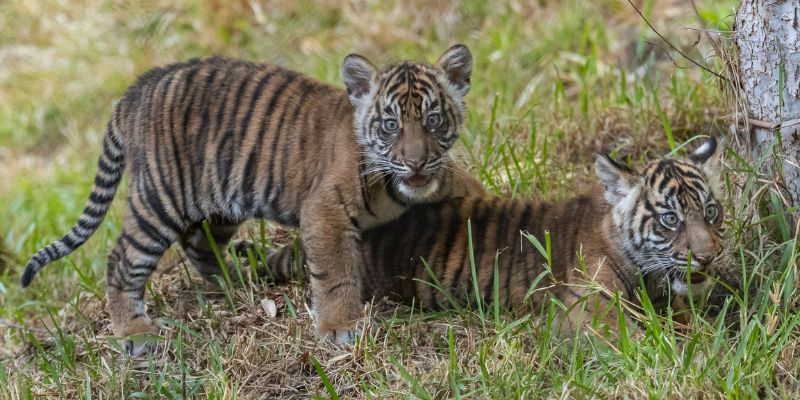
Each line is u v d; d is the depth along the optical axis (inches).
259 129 415.8
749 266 396.5
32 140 768.3
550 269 366.6
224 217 436.5
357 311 402.3
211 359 387.5
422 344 389.1
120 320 422.6
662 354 343.0
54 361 423.5
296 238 436.5
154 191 422.9
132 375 386.9
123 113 436.5
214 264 452.1
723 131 496.7
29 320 509.0
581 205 404.5
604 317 364.5
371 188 404.5
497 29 697.6
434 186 407.2
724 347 351.9
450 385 351.6
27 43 844.6
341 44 732.0
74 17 848.9
